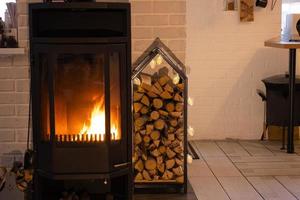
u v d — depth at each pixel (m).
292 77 4.52
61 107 2.90
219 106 5.05
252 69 5.00
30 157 2.95
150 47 3.46
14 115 3.14
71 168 2.87
